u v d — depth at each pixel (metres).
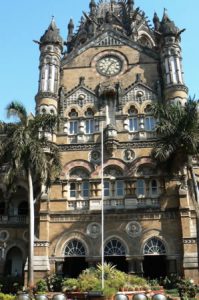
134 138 41.81
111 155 40.84
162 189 39.09
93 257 36.84
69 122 43.75
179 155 33.44
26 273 35.47
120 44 47.91
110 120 43.12
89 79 46.38
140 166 40.34
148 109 43.72
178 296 28.53
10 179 34.97
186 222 36.41
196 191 32.47
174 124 33.25
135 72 46.03
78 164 40.97
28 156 33.62
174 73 43.91
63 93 45.31
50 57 46.66
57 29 49.16
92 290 25.78
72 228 38.19
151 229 37.38
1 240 40.75
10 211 44.75
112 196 39.44
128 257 36.62
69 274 41.41
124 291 27.31
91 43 48.47
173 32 46.19
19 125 34.75
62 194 39.84
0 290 34.62
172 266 35.81
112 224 38.00
